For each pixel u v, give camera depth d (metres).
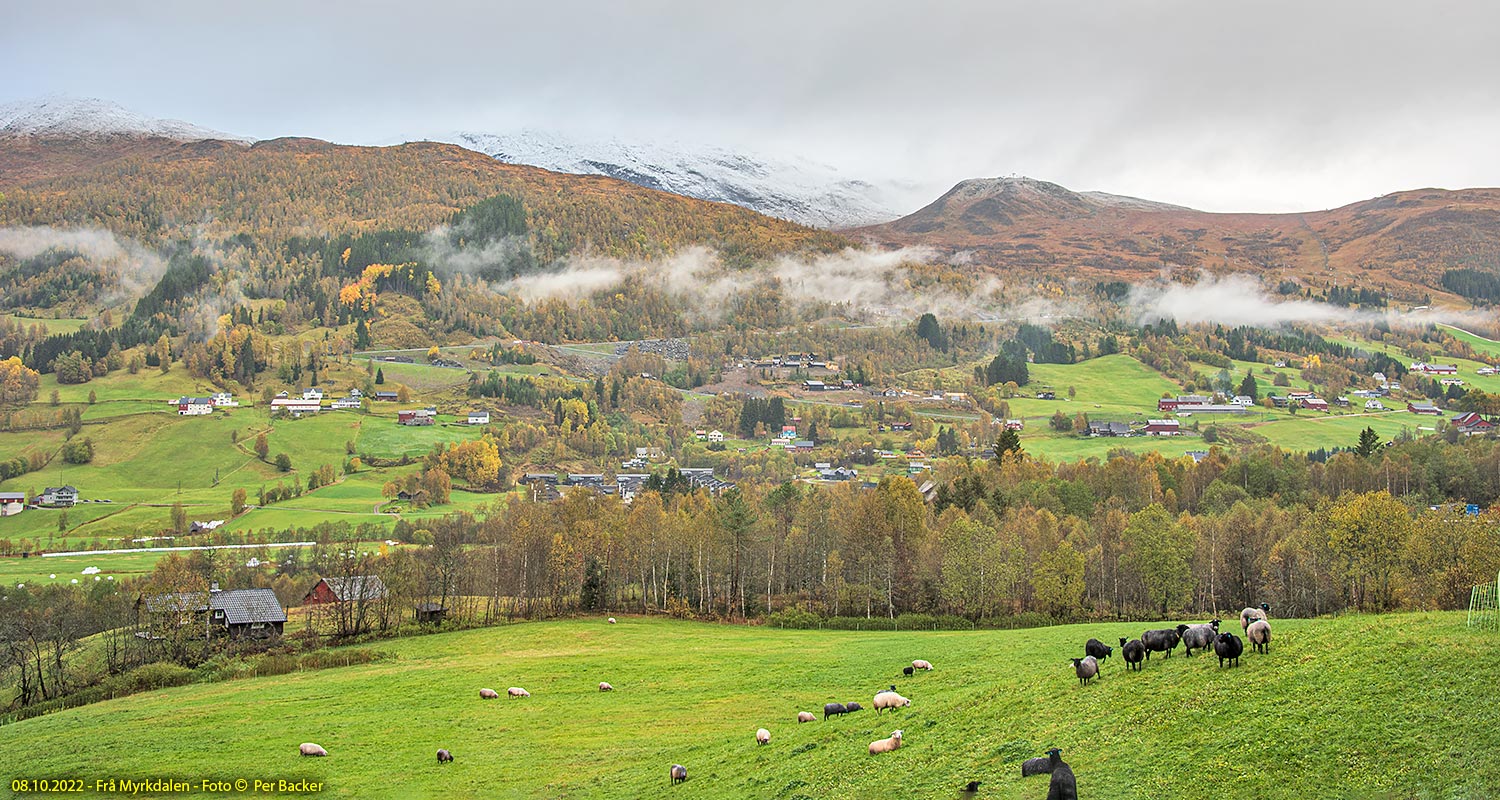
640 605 134.38
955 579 119.88
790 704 64.12
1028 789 37.72
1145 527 118.25
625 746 56.66
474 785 51.34
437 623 117.75
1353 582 106.69
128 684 91.00
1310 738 37.44
